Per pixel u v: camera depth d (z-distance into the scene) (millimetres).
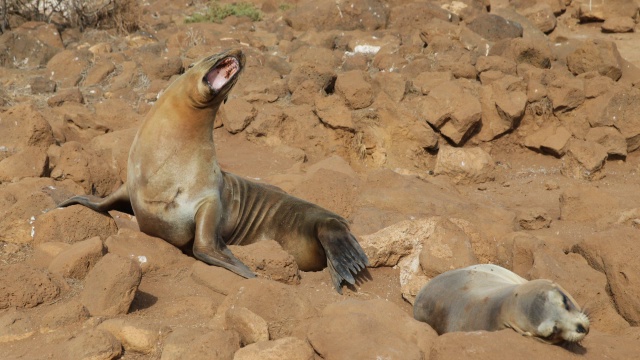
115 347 9648
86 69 24281
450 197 16312
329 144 20938
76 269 11781
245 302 10469
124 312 10805
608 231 12766
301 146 20844
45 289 11109
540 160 21625
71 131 20312
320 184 15586
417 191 15844
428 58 24938
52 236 13070
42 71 24359
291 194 15523
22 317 10312
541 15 31172
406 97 22172
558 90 21781
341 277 12695
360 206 15469
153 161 12938
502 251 13453
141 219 13297
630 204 17359
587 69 23922
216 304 11133
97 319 10258
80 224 13234
